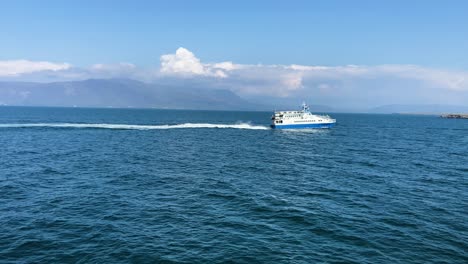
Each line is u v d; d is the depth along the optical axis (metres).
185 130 103.19
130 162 44.91
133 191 29.84
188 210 24.77
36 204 25.56
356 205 26.67
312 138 85.19
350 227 21.80
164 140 73.75
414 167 44.34
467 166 45.69
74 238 19.42
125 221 22.27
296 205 26.34
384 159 51.19
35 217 22.72
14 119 138.12
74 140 69.50
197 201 27.06
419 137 94.81
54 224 21.50
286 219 23.12
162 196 28.41
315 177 37.25
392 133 109.00
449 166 45.50
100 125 110.44
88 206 25.31
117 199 27.22
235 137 84.50
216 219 22.94
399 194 30.25
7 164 41.53
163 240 19.33
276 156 53.47
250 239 19.70
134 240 19.23
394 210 25.52
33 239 19.17
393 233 20.94
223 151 58.34
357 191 31.12
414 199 28.64
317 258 17.45
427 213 24.91
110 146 61.34
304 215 23.91
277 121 105.69
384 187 32.88
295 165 45.06
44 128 95.31
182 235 20.11
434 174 39.66
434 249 18.77
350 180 35.88
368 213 24.72
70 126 104.12
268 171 40.59
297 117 106.94
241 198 28.05
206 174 38.09
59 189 30.14
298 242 19.39
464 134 111.81
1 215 22.91
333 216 23.86
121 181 33.59
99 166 41.53
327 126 110.50
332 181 35.28
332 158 51.75
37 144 61.59
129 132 91.75
